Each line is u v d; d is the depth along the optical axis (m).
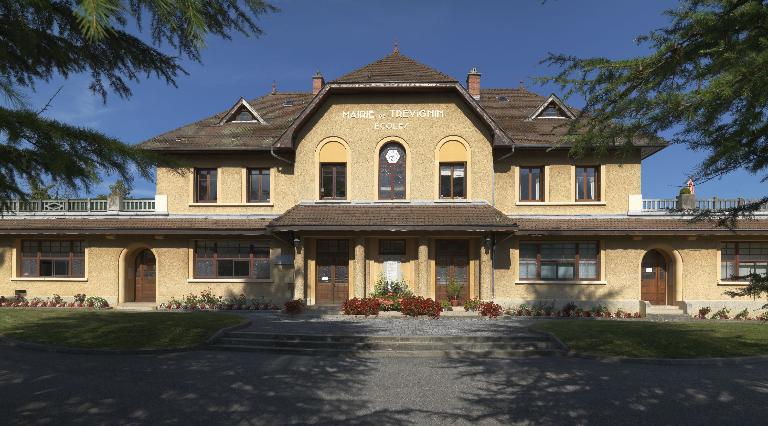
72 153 4.96
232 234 23.03
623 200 23.14
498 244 23.14
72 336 15.02
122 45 6.16
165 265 23.98
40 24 5.42
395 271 22.80
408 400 9.47
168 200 24.19
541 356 13.92
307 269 22.92
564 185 23.34
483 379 11.14
